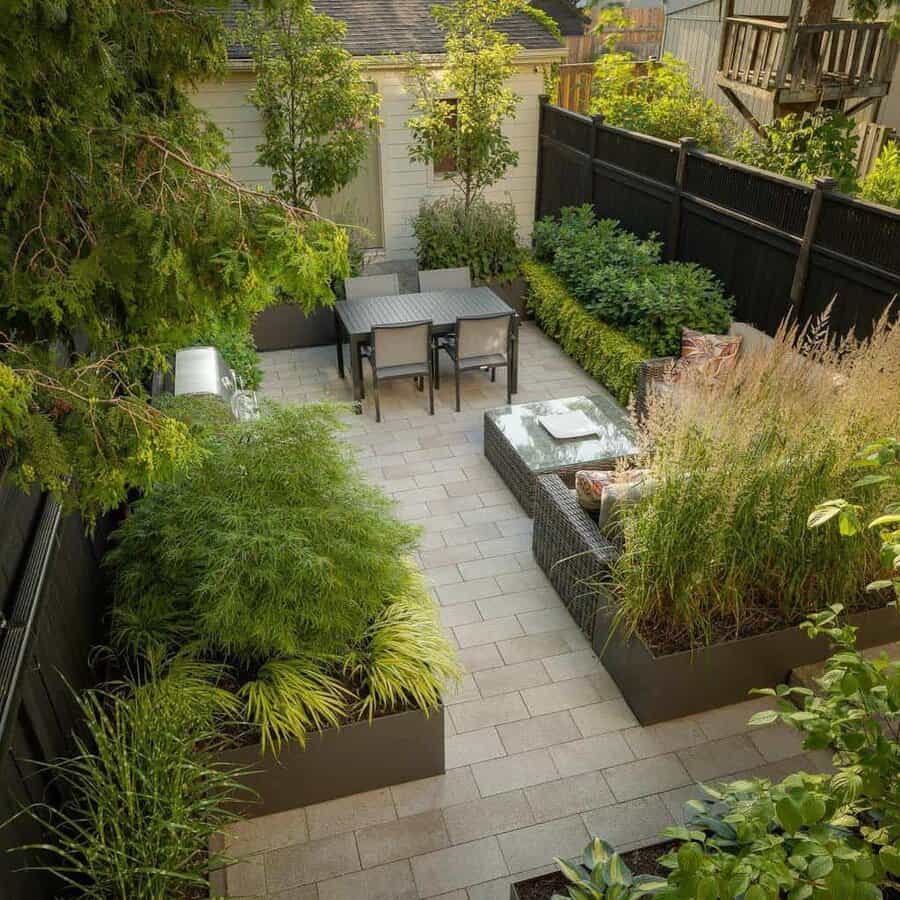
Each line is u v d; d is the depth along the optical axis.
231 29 8.66
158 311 2.74
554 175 10.28
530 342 8.85
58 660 3.21
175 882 2.77
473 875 3.30
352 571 3.62
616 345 7.27
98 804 2.74
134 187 2.64
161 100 3.43
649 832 3.47
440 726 3.61
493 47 8.80
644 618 4.04
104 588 4.31
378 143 9.79
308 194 8.67
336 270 2.78
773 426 3.88
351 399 7.57
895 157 6.87
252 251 2.64
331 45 8.21
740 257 7.09
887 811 1.90
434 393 7.70
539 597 4.96
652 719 4.00
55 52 2.28
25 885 2.59
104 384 2.64
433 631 3.95
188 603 3.77
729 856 1.72
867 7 7.33
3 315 2.72
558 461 5.64
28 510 3.20
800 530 3.87
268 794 3.51
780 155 7.89
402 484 6.21
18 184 2.40
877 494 3.86
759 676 4.07
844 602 4.11
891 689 1.89
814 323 6.27
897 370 3.85
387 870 3.32
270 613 3.39
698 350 6.40
